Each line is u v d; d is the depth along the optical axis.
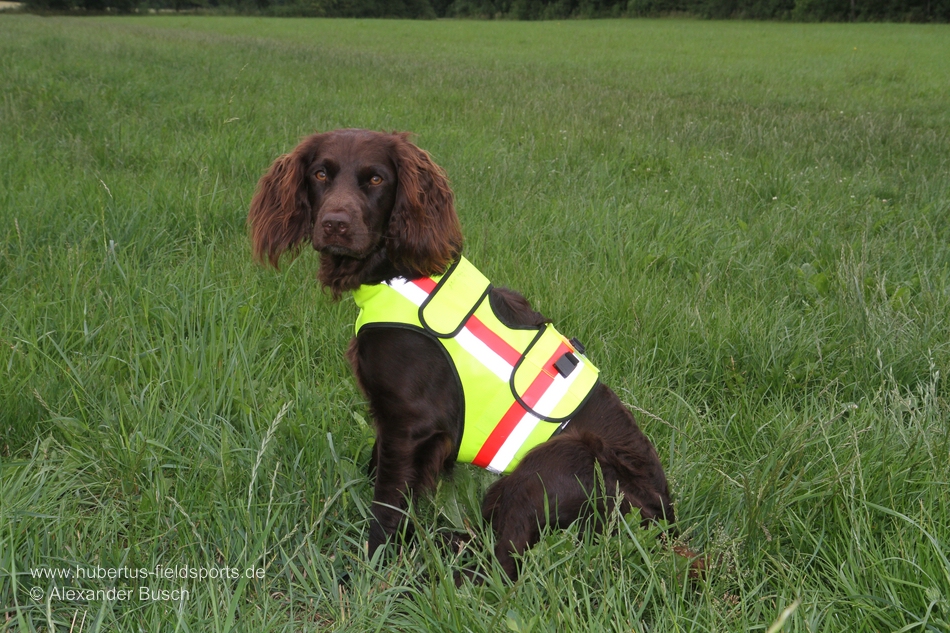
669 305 3.96
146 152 6.57
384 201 2.59
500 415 2.48
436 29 41.00
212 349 3.17
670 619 2.14
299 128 7.84
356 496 2.58
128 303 3.65
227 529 2.47
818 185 6.45
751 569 2.40
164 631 2.12
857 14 51.12
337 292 2.72
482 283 2.62
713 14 58.53
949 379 3.31
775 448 2.79
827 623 2.05
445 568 2.33
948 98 13.23
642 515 2.43
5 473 2.54
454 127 8.45
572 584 2.12
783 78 16.62
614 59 21.92
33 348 3.16
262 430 2.86
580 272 4.41
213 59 15.30
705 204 5.93
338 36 32.25
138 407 2.93
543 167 6.80
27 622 2.12
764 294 4.25
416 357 2.45
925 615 1.99
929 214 5.59
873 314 3.78
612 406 2.62
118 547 2.38
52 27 27.09
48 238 4.40
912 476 2.66
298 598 2.36
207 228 4.84
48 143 6.76
